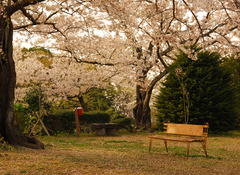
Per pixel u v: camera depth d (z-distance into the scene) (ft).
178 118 46.14
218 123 44.73
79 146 28.81
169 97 48.29
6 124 21.42
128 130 53.16
